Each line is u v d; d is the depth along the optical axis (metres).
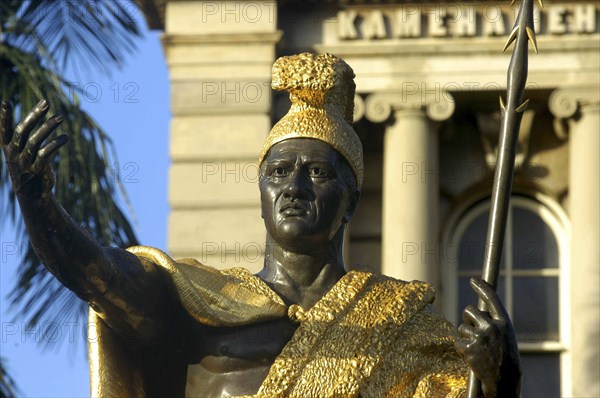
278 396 13.16
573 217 35.91
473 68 35.91
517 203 36.25
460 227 35.97
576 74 36.03
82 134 28.41
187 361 13.50
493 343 12.38
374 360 13.29
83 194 28.19
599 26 36.12
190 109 34.81
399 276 35.03
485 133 36.00
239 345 13.45
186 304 13.45
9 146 12.78
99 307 13.34
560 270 35.81
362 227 35.88
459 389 13.29
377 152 36.19
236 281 13.62
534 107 36.19
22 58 28.86
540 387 35.09
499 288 35.88
